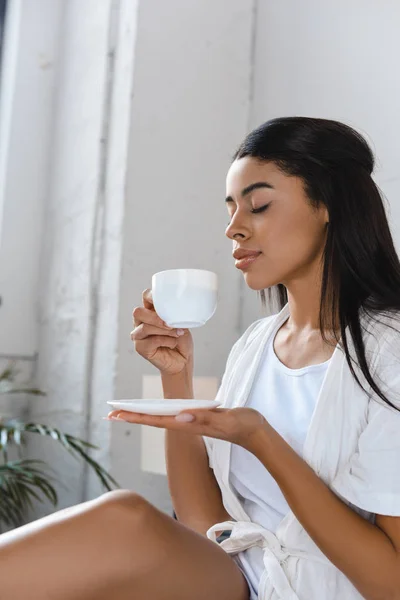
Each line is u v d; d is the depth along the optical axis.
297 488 0.80
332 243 0.95
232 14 2.66
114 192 2.43
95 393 2.40
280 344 1.07
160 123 2.46
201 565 0.82
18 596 0.71
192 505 1.11
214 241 2.54
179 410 0.77
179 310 0.93
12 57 3.04
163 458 1.83
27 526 0.77
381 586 0.78
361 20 2.17
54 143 3.02
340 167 0.95
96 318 2.46
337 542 0.79
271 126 0.97
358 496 0.82
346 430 0.87
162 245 2.42
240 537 0.94
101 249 2.49
